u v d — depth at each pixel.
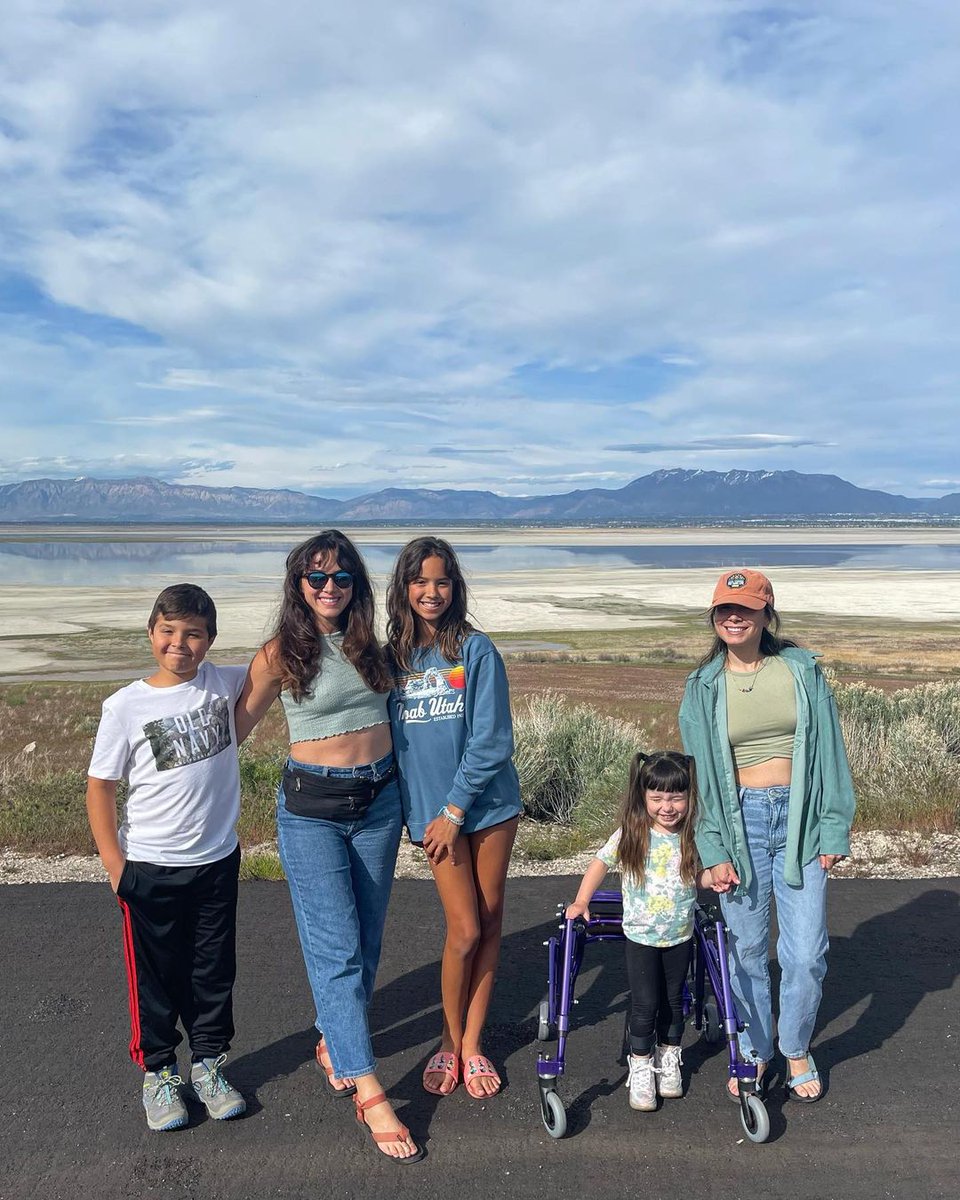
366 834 3.66
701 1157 3.08
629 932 3.50
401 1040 3.91
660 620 51.34
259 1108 3.39
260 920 5.02
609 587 73.38
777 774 3.60
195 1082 3.38
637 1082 3.36
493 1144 3.17
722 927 3.54
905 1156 3.07
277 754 11.49
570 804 8.93
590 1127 3.26
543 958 4.64
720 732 3.55
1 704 24.64
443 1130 3.26
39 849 6.46
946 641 41.22
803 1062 3.45
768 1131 3.13
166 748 3.40
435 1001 4.22
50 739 19.05
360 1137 3.21
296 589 3.53
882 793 7.86
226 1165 3.05
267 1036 3.90
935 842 6.46
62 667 34.75
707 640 41.78
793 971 3.46
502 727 3.60
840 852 3.46
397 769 3.74
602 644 40.59
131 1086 3.48
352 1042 3.30
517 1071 3.66
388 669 3.64
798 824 3.50
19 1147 3.12
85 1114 3.31
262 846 6.93
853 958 4.55
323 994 3.40
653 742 15.22
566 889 5.61
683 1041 3.96
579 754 9.77
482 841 3.69
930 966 4.45
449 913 3.59
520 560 114.81
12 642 41.47
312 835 3.55
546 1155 3.10
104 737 3.44
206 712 3.49
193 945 3.46
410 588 3.66
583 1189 2.92
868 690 15.15
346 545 3.52
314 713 3.55
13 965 4.42
